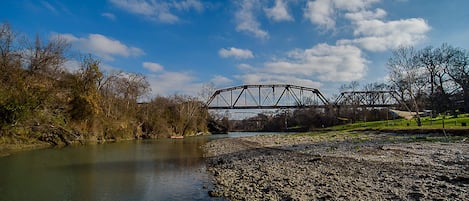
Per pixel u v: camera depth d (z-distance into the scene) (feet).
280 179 61.26
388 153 90.38
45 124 159.22
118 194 56.24
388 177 56.49
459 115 255.91
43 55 164.96
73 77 193.98
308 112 444.96
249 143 181.88
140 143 202.90
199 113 402.11
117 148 155.53
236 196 51.19
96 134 202.90
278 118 597.52
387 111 347.56
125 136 246.88
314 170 69.82
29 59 159.02
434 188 46.50
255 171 74.33
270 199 47.21
